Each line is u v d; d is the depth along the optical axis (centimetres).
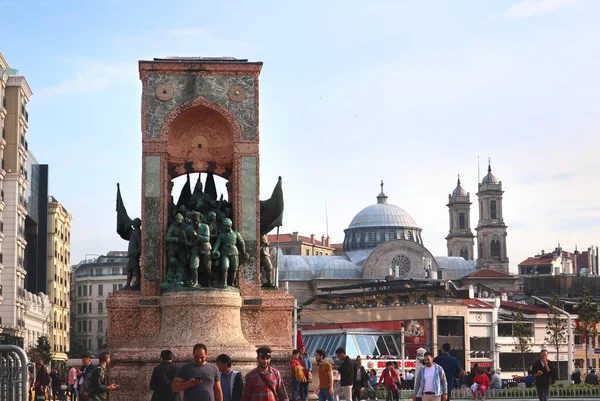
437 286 15262
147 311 3597
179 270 3609
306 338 14712
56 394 5747
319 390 3612
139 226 3747
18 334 10962
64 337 15550
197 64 3741
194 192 3788
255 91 3762
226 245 3600
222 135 3825
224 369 2427
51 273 14550
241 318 3653
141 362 3456
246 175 3722
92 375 2794
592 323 14675
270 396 2191
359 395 5062
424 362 3045
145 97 3716
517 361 15675
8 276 10681
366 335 14425
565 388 7988
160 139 3703
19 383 2395
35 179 13412
